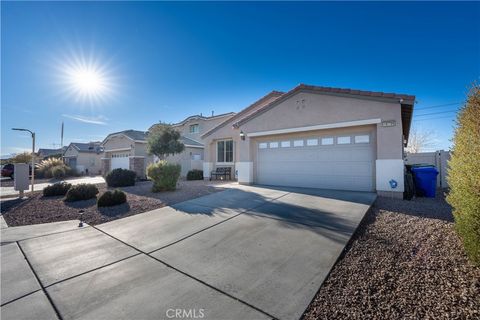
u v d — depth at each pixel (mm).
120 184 12617
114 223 5949
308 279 2922
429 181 7645
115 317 2354
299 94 9688
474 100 3201
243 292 2727
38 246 4445
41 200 9078
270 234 4516
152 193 9867
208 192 9398
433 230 4281
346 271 3061
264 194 8328
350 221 4969
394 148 7520
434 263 3064
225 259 3623
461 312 2133
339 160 8977
